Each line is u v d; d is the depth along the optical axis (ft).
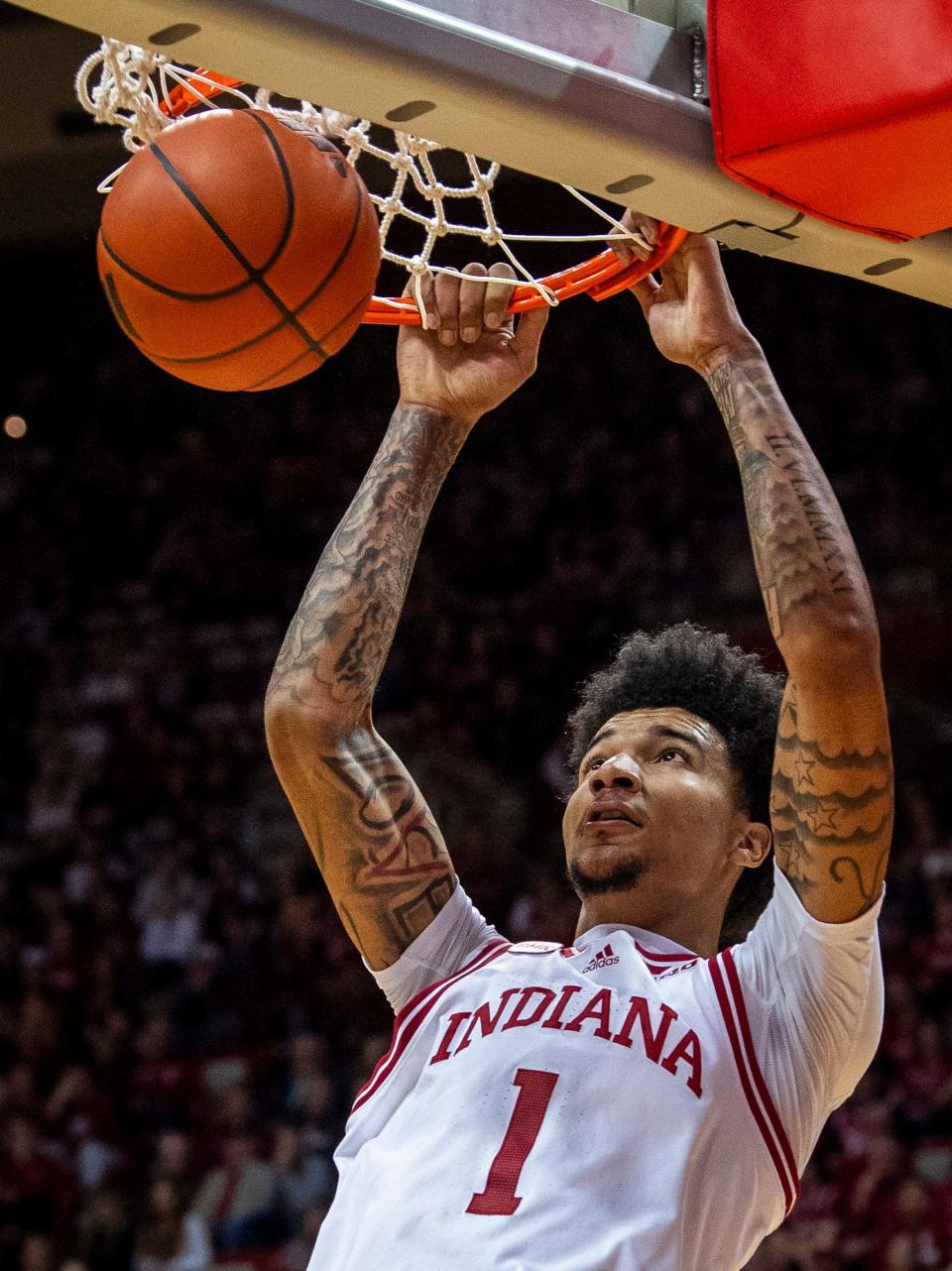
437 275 8.40
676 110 6.54
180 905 32.07
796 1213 22.82
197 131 6.25
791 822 6.75
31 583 41.93
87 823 35.40
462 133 6.37
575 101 6.30
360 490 8.31
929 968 27.27
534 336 8.50
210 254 6.09
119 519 42.70
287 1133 25.03
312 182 6.24
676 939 7.41
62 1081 28.02
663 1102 6.47
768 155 6.35
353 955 29.99
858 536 37.58
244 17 5.73
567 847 7.77
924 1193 22.38
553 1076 6.61
